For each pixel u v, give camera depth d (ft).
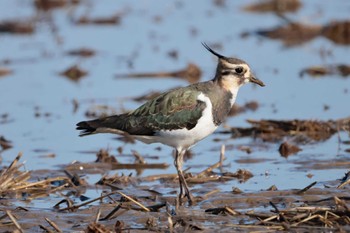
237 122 60.23
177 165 45.11
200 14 95.50
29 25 90.38
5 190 45.80
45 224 39.99
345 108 62.28
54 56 80.28
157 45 83.05
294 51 79.87
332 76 71.31
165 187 46.65
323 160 50.90
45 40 86.02
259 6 96.99
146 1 102.42
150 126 44.78
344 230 37.73
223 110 45.29
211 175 48.49
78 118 62.39
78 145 56.24
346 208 39.06
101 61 78.43
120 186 46.93
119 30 89.30
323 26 86.02
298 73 72.43
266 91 67.87
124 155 53.78
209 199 43.42
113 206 41.93
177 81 71.72
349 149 53.11
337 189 44.06
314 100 64.85
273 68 74.18
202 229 38.50
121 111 63.05
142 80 72.33
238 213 40.47
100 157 52.11
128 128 45.19
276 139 56.24
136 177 48.01
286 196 43.29
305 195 43.42
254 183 46.88
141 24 91.61
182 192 44.50
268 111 62.54
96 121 45.96
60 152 54.60
